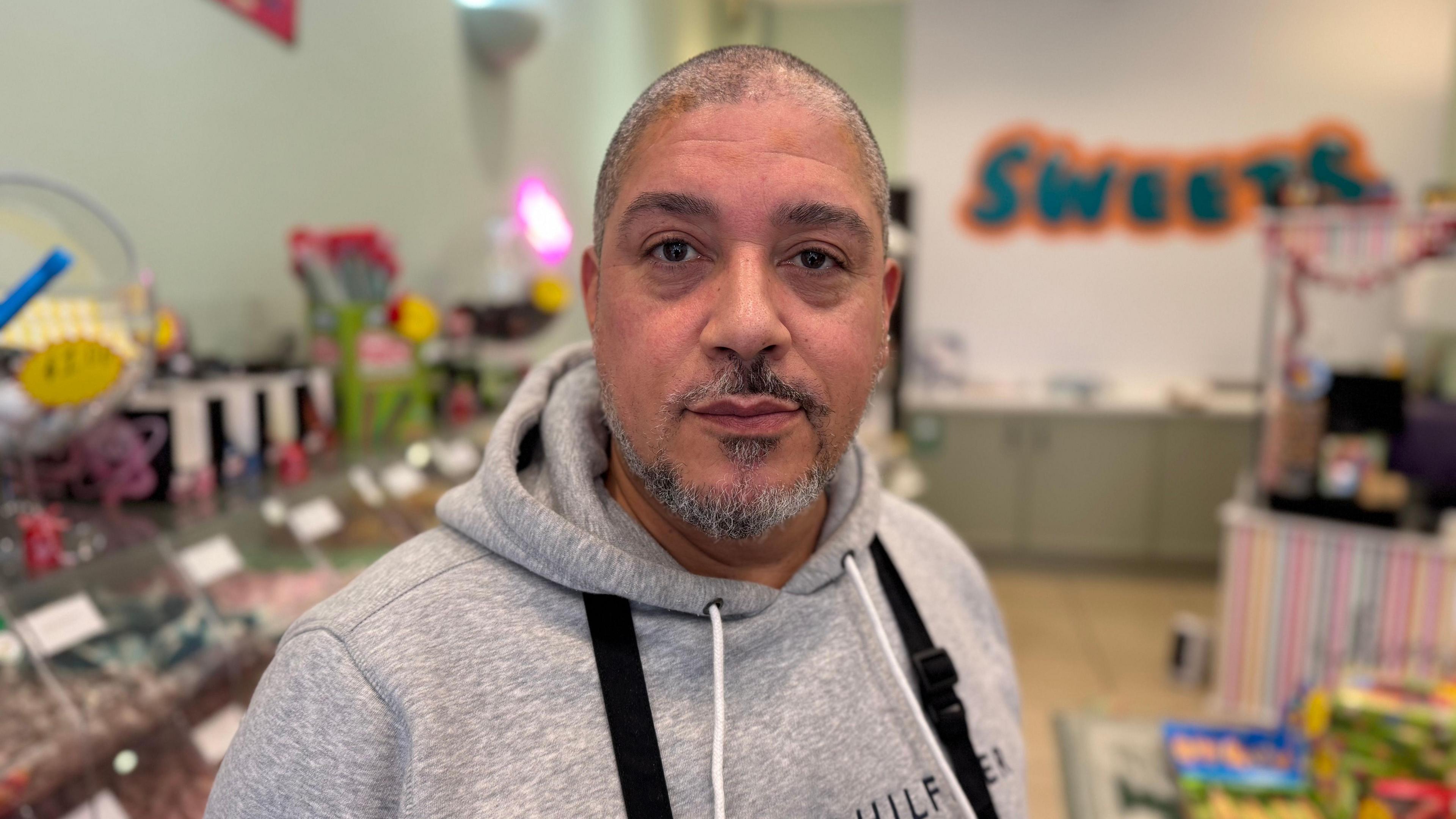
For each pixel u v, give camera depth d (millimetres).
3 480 1126
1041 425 4434
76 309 1063
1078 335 4801
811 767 684
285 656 607
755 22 5020
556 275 2895
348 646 587
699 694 666
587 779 603
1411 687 1843
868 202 665
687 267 634
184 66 1664
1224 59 4477
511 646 622
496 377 2324
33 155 1364
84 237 1092
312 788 566
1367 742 1746
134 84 1549
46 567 992
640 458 643
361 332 1721
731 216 613
